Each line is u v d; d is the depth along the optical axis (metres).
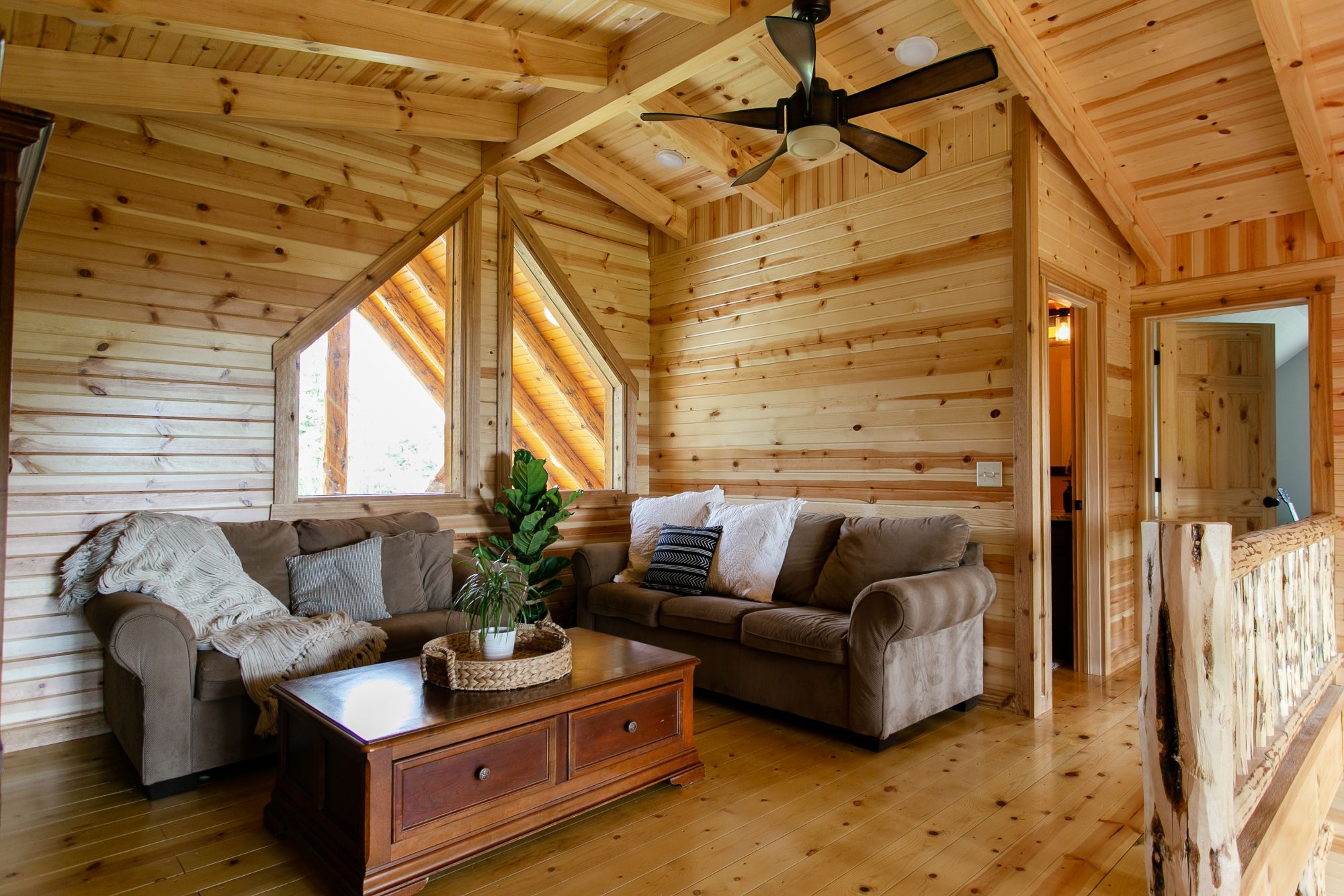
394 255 4.11
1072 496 4.33
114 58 3.06
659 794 2.69
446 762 2.13
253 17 2.72
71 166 3.17
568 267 5.01
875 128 3.94
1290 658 2.56
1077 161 3.69
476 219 4.48
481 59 3.28
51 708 3.12
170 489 3.40
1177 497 4.71
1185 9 3.06
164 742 2.62
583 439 6.87
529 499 4.32
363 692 2.38
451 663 2.40
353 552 3.46
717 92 3.96
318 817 2.20
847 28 3.31
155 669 2.60
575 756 2.43
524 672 2.41
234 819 2.48
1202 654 1.67
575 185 5.08
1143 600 1.76
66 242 3.15
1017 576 3.54
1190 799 1.67
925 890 2.09
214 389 3.53
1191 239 4.38
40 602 3.09
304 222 3.82
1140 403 4.58
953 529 3.47
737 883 2.12
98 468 3.22
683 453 5.26
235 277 3.60
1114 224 4.35
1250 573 2.15
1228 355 4.83
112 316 3.26
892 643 3.05
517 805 2.28
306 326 3.81
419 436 6.18
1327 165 3.43
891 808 2.58
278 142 3.74
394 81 3.67
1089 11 3.11
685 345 5.27
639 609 4.00
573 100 3.87
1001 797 2.66
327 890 2.07
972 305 3.76
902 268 4.05
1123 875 2.16
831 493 4.36
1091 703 3.72
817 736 3.29
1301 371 6.35
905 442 4.02
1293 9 2.88
